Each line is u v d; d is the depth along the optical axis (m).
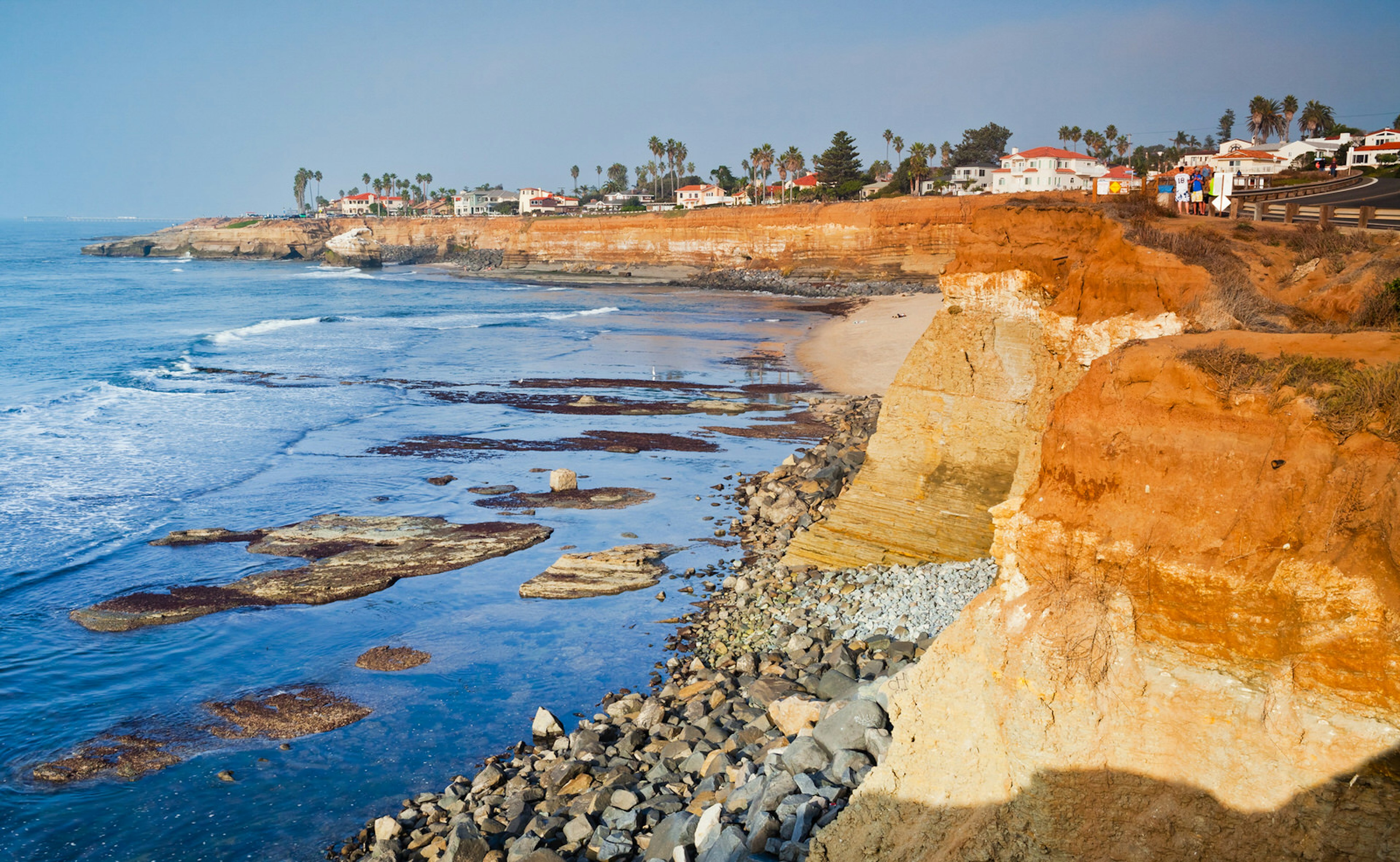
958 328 22.33
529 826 12.63
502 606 22.72
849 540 23.42
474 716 17.44
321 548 26.56
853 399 48.81
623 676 18.89
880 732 11.74
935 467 22.89
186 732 16.86
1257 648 7.18
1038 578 8.63
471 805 14.12
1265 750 7.02
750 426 43.50
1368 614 6.70
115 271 161.62
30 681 18.64
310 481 33.59
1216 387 7.87
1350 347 8.02
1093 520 8.24
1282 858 6.87
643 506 30.91
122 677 18.97
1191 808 7.24
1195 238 17.89
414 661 19.78
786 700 14.33
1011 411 21.78
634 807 12.70
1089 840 7.65
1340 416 7.23
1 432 39.50
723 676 17.28
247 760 15.95
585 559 25.50
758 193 193.12
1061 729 7.88
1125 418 8.23
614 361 63.56
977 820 8.43
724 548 26.72
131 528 28.11
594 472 35.34
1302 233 19.80
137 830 13.92
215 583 24.02
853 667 16.27
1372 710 6.63
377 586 23.84
